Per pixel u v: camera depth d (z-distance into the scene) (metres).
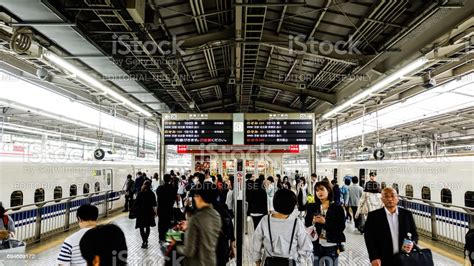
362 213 8.27
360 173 12.88
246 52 7.80
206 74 11.12
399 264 3.08
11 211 7.11
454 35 5.35
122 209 14.52
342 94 10.55
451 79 7.38
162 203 7.19
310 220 4.45
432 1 4.99
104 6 4.64
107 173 12.91
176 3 6.12
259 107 15.30
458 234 7.14
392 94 9.09
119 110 12.35
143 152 16.22
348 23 6.57
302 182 10.95
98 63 6.31
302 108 11.25
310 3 6.04
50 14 4.30
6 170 7.12
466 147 15.17
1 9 4.16
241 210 5.20
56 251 6.87
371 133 17.16
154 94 9.55
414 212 9.04
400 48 6.81
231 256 4.56
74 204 9.79
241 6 5.32
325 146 25.42
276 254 3.03
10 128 11.95
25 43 4.77
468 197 7.10
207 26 7.35
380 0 5.41
